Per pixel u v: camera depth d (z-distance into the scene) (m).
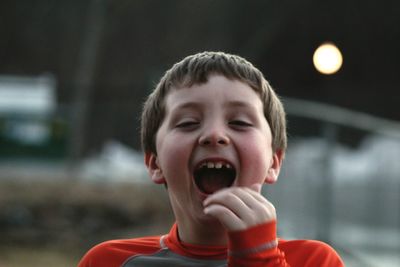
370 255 8.30
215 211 2.60
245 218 2.58
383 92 22.28
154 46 21.92
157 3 22.00
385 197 8.40
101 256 3.21
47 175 15.89
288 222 8.37
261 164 2.79
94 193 14.40
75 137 17.30
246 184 2.78
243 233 2.57
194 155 2.79
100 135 18.53
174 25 22.06
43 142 17.11
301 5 21.80
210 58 2.93
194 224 2.91
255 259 2.56
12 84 18.48
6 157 16.88
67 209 13.50
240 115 2.82
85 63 20.12
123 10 21.72
